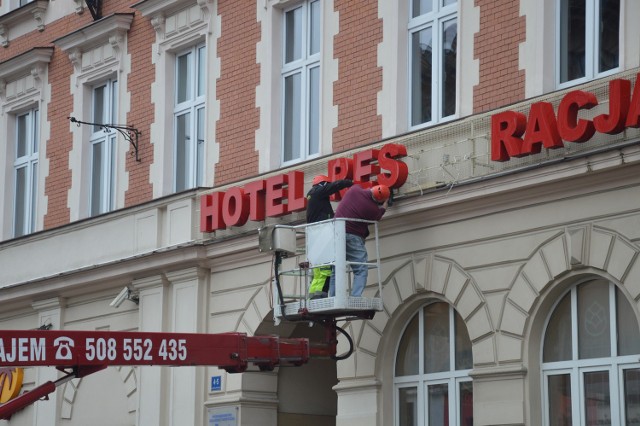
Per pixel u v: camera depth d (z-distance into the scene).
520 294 36.75
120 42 53.59
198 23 50.09
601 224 34.91
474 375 37.47
